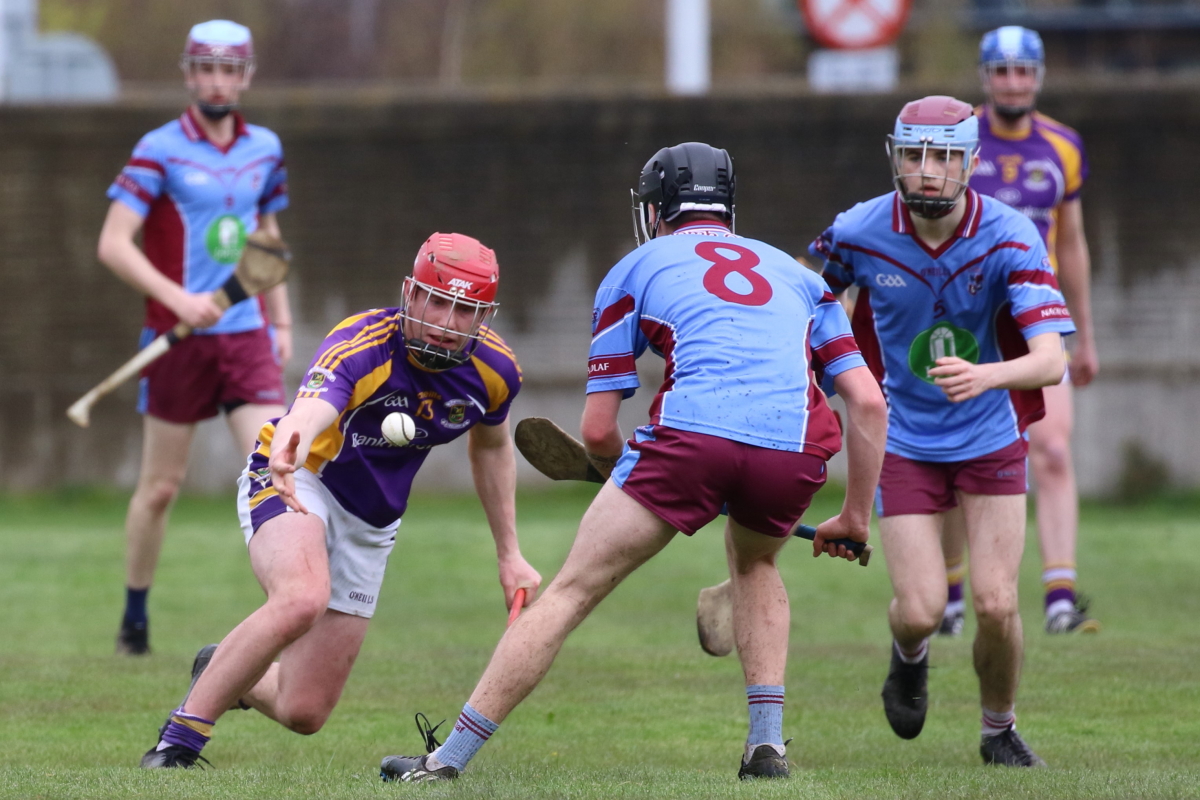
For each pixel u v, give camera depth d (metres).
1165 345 53.06
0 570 37.94
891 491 20.03
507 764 18.33
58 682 23.56
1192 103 52.50
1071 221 28.88
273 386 27.84
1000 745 18.77
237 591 35.03
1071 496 29.42
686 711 22.09
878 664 25.67
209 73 27.78
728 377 15.08
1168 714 21.39
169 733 16.36
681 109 54.25
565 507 52.97
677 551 41.97
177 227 28.09
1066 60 113.12
